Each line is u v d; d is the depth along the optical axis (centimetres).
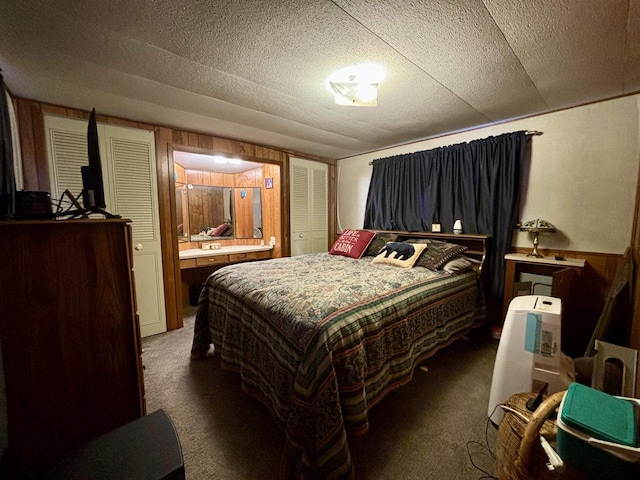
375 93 201
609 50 156
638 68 176
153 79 193
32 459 109
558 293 218
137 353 129
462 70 180
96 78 191
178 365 224
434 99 224
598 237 230
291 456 122
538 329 147
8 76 184
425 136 332
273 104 236
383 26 139
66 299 112
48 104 229
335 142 358
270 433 152
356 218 440
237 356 185
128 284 125
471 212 295
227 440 147
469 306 241
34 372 108
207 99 226
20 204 118
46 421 111
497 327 272
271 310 156
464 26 138
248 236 455
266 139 345
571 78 190
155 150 284
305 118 269
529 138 261
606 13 127
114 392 125
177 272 304
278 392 138
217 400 180
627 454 76
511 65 174
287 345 136
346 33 144
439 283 212
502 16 131
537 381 146
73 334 114
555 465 87
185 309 369
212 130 307
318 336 125
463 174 301
